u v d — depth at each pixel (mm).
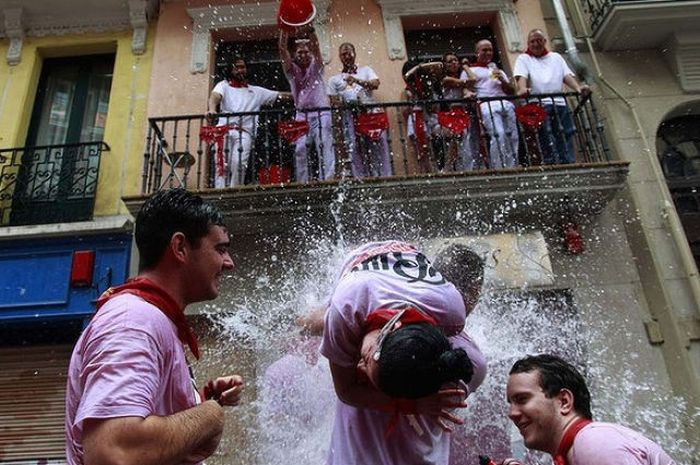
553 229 5957
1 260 5863
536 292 5562
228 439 4840
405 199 5613
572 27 7367
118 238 5945
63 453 5332
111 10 7355
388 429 1722
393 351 1442
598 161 6008
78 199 6328
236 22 7293
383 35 7238
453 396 1497
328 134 6066
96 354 1388
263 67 7379
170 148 6520
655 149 6496
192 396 1597
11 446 5383
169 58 7070
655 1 6590
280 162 5820
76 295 5691
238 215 5570
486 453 3072
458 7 7383
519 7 7434
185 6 7414
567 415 2012
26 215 6258
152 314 1520
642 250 5949
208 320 5488
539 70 6422
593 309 5590
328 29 7281
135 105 6824
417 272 1818
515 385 2123
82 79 7359
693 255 6273
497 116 6227
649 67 6973
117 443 1230
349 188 5527
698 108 6836
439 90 6559
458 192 5629
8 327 5758
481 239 5715
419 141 6242
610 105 6688
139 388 1331
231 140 6145
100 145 6500
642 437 1826
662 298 5672
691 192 6609
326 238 5766
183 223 1720
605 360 5375
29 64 7145
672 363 5438
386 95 6836
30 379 5660
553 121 6191
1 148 6590
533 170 5566
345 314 1710
